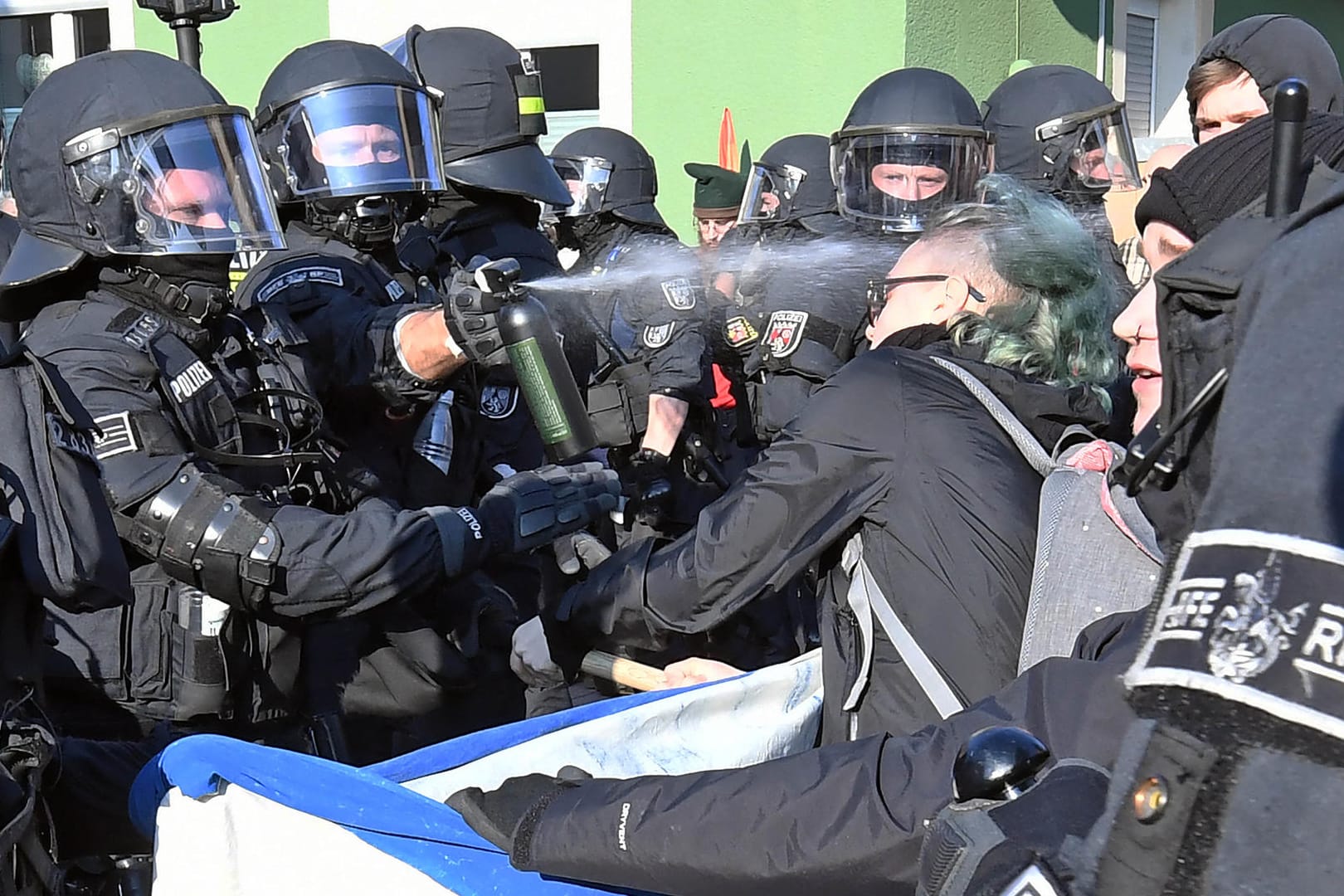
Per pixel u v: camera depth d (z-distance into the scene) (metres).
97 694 3.09
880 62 7.64
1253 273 1.23
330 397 3.60
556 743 2.55
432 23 8.52
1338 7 12.67
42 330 2.97
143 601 3.12
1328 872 1.08
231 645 3.13
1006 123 5.35
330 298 3.63
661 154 8.20
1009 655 2.34
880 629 2.44
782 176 5.78
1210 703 1.12
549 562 3.46
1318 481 1.10
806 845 1.75
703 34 8.01
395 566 3.01
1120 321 2.12
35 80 9.47
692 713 2.69
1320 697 1.07
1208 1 10.48
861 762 1.77
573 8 8.26
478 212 4.77
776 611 4.49
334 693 3.58
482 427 4.17
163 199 3.00
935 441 2.41
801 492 2.47
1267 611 1.10
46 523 2.54
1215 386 1.30
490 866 2.17
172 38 9.00
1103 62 9.52
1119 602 2.15
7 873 2.38
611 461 5.23
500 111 4.71
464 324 3.09
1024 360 2.56
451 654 3.77
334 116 3.96
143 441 2.85
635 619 2.74
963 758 1.52
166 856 2.39
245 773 2.33
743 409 5.59
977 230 2.64
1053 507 2.25
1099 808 1.43
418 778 2.46
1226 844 1.13
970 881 1.43
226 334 3.27
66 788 2.89
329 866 2.30
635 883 1.92
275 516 2.93
